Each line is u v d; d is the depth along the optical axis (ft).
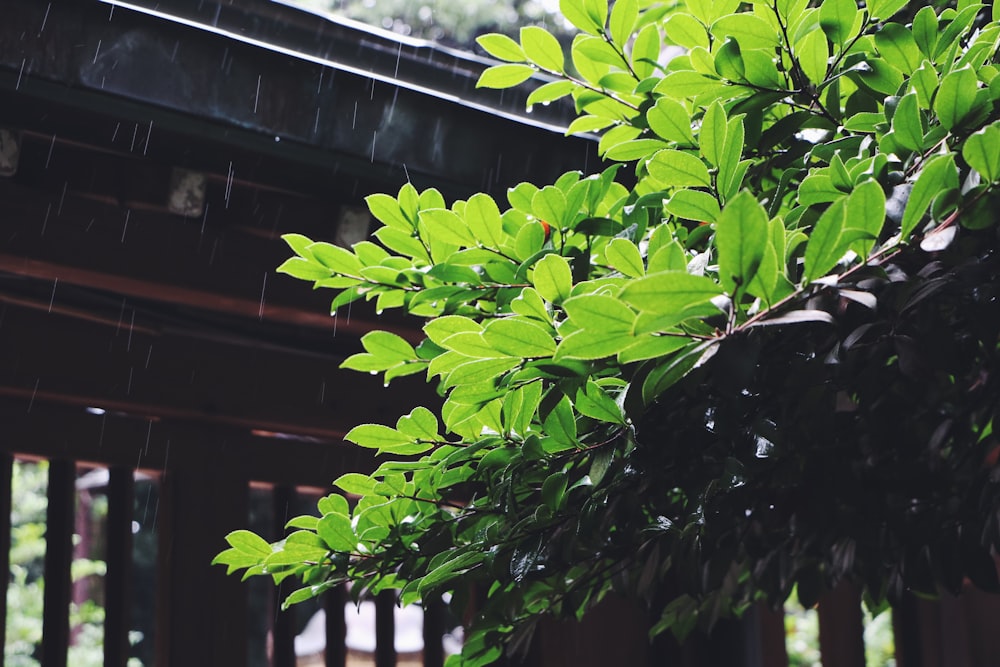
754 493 4.13
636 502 4.00
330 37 6.13
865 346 3.87
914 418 4.32
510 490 3.89
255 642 22.59
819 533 4.37
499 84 4.28
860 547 4.43
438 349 4.10
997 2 3.75
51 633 6.08
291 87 5.79
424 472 4.09
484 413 3.78
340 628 7.05
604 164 6.70
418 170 6.20
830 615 8.73
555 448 3.77
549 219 3.84
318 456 7.42
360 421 7.44
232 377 6.95
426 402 7.77
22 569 21.06
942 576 4.21
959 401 4.29
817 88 3.86
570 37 19.29
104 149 5.74
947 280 3.46
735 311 2.87
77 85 5.28
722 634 8.58
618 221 4.12
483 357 3.38
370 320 6.92
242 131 5.66
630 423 3.65
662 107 3.69
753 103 3.89
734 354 2.98
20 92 5.24
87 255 5.95
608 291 3.47
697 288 2.70
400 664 15.43
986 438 4.40
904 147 3.54
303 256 3.99
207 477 6.89
